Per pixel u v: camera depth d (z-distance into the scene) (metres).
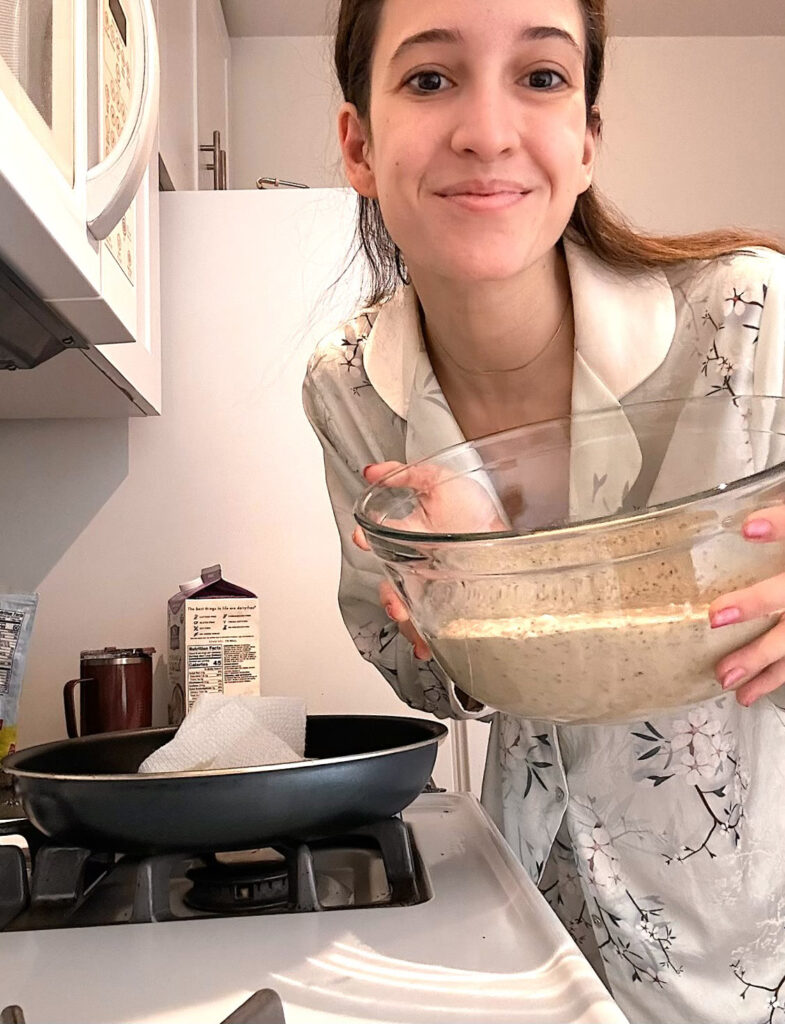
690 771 0.85
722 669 0.58
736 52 2.65
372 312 1.02
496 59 0.69
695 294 0.83
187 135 1.76
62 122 0.73
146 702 1.37
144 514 1.54
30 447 1.54
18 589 1.52
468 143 0.68
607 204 0.91
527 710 0.63
